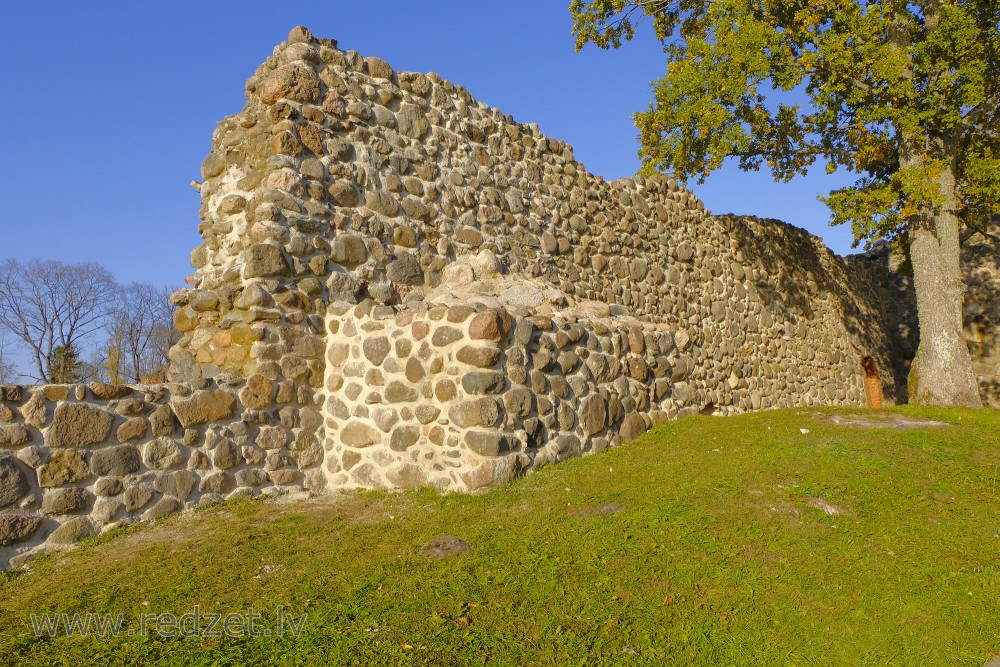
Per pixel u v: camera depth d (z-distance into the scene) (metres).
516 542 5.04
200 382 6.30
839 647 3.90
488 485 6.34
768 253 15.30
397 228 8.20
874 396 18.58
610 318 8.96
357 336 7.16
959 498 6.01
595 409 7.64
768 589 4.40
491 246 9.27
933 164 11.77
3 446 5.12
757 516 5.36
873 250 21.20
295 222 7.19
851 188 12.77
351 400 7.09
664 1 14.94
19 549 5.10
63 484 5.37
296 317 7.10
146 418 5.90
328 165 7.66
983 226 14.48
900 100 11.99
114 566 4.89
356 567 4.71
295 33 7.84
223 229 7.28
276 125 7.31
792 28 12.30
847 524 5.32
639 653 3.73
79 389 5.54
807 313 16.06
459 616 4.00
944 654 3.90
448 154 9.09
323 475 7.10
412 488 6.60
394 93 8.55
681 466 6.63
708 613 4.13
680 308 12.45
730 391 13.18
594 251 10.98
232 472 6.43
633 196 11.98
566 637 3.81
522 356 6.90
